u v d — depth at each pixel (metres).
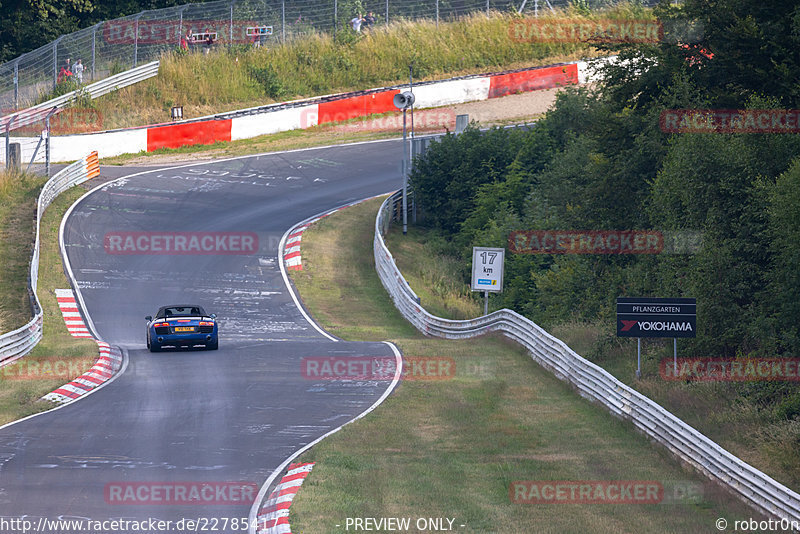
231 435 61.00
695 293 76.94
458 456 56.69
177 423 64.25
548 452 58.78
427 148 186.38
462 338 112.88
